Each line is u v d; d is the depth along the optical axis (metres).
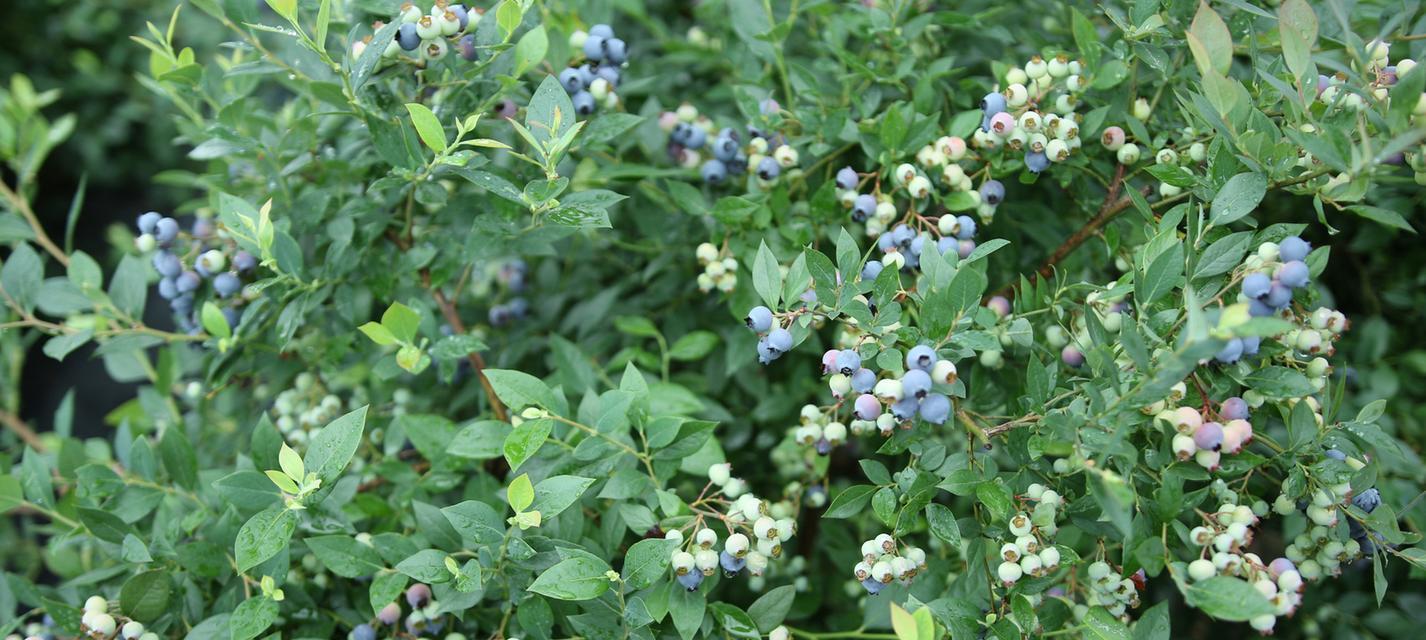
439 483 1.14
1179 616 1.34
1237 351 0.93
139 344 1.19
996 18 1.28
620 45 1.15
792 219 1.18
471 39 1.10
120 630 1.05
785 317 1.02
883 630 1.18
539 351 1.33
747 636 1.04
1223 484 1.02
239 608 1.02
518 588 1.03
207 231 1.25
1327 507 1.00
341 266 1.16
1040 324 1.11
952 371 0.97
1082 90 1.10
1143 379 0.94
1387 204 1.20
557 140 1.02
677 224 1.28
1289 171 1.01
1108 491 0.93
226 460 1.32
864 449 1.27
